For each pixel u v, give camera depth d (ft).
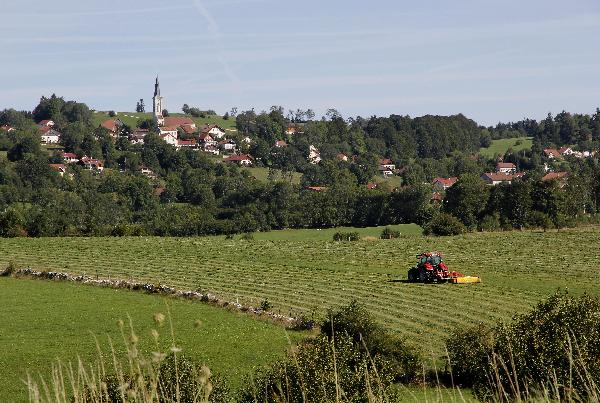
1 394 225.56
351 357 109.19
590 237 623.77
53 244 616.39
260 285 438.81
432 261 420.77
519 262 502.79
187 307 376.48
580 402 42.68
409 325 314.35
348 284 430.61
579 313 125.70
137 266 514.68
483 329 183.21
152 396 33.68
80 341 306.76
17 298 408.87
